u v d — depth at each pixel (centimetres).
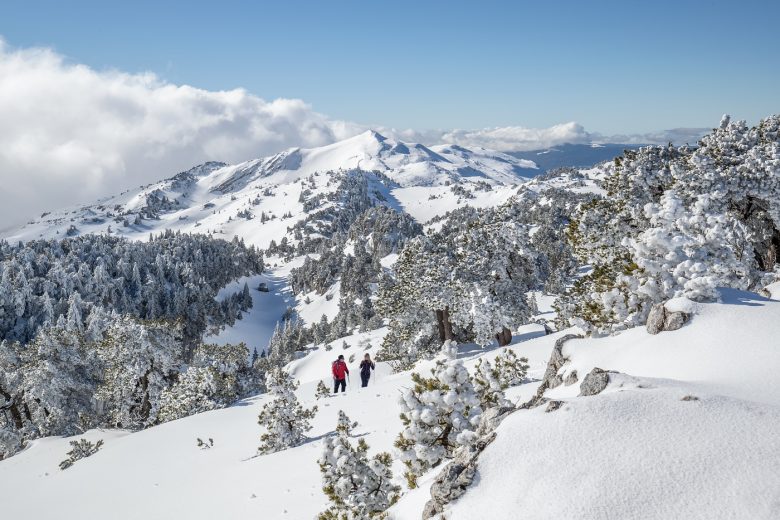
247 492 1160
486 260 3288
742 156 2619
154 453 1811
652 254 1180
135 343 3569
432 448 776
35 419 4166
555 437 518
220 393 3141
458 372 802
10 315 14825
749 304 918
